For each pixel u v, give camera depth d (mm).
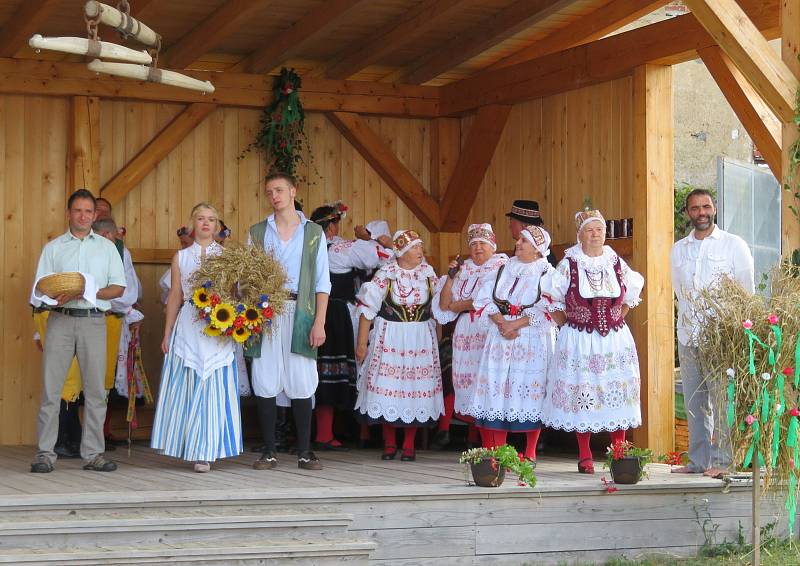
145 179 9102
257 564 4996
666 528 6074
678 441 7699
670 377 7512
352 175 9742
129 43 8578
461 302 7211
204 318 6355
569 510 5855
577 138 8391
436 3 8109
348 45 9172
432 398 7164
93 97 8727
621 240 7750
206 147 9289
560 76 8328
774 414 5250
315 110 9523
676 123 14859
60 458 7348
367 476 6211
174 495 5223
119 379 8086
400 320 7164
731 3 6098
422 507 5551
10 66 8477
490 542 5676
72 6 7859
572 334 6434
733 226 8781
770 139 6820
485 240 7262
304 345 6578
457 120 9859
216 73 9117
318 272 6664
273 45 8805
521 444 8039
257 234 6711
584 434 6523
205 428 6324
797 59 6258
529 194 8953
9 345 8602
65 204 8781
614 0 7996
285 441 8047
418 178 9914
